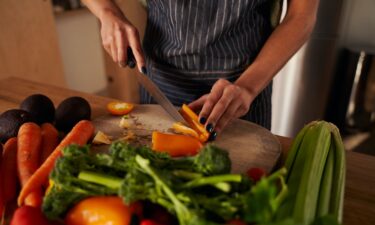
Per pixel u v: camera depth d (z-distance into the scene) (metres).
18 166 0.53
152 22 0.90
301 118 1.79
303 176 0.43
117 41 0.79
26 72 1.61
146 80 0.77
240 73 0.82
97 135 0.64
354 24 1.81
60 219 0.41
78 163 0.41
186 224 0.33
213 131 0.62
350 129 1.93
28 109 0.68
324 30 1.56
